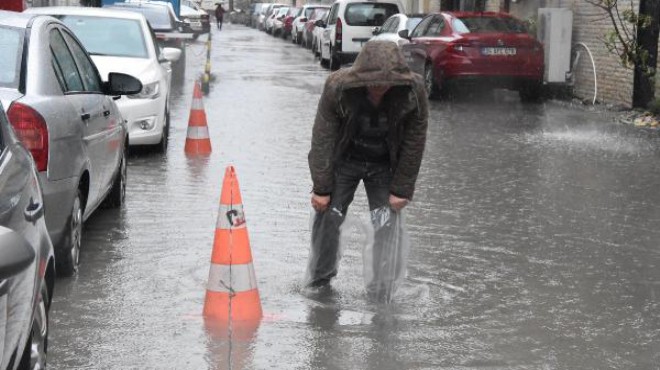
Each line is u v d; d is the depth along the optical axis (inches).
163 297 361.1
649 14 1006.4
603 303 365.4
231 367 296.2
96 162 415.2
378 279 361.4
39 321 254.1
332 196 361.1
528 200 547.2
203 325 331.6
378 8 1557.6
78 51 443.2
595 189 584.1
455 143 761.6
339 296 366.0
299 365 298.7
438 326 335.9
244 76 1370.6
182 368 295.1
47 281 264.4
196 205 514.6
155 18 1238.9
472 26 1085.8
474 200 543.5
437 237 457.7
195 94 680.4
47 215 349.4
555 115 975.0
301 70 1523.1
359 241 449.1
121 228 461.4
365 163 358.0
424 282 386.6
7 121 262.2
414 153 346.0
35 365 253.4
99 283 375.6
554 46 1126.4
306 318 340.8
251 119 879.1
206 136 682.2
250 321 336.5
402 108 338.3
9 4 852.0
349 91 337.4
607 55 1069.1
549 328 336.5
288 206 515.5
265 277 387.2
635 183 606.9
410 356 307.7
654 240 462.6
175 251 423.2
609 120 938.1
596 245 450.6
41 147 342.6
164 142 682.8
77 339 316.8
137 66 666.8
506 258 424.5
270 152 690.2
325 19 1876.2
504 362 304.2
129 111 645.9
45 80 368.5
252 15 3722.9
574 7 1141.1
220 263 337.4
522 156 702.5
